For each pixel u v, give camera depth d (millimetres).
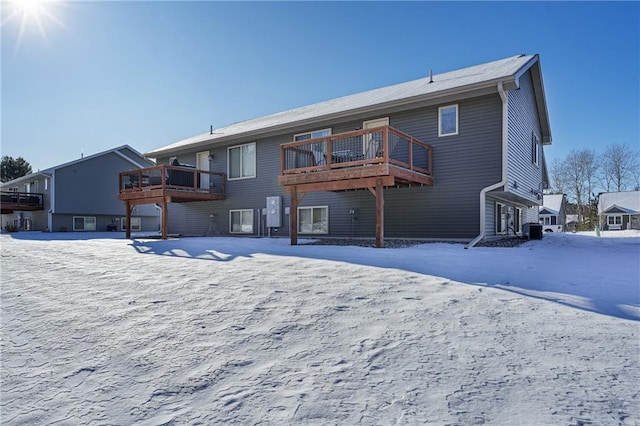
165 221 14055
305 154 11891
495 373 2461
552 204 39562
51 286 5152
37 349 3143
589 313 3559
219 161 16438
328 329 3301
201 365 2746
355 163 9359
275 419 2061
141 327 3520
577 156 46031
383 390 2307
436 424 1946
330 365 2658
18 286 5180
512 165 10617
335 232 13031
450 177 10844
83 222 26766
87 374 2697
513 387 2283
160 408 2234
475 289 4426
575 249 9203
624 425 1892
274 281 5000
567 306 3775
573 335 3031
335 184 9734
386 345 2938
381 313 3645
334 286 4656
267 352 2912
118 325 3598
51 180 25219
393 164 9461
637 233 23109
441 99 10570
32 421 2152
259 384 2445
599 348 2787
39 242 12383
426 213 11234
